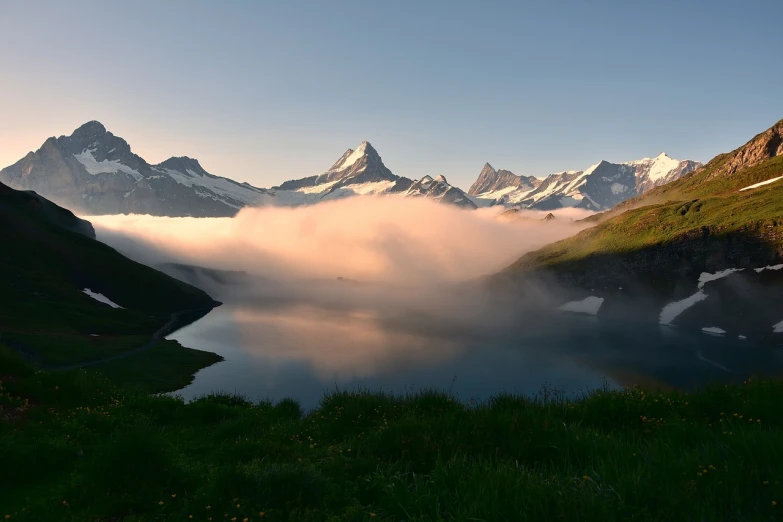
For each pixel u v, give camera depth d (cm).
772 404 1204
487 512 662
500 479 758
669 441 927
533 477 786
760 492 671
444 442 1099
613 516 624
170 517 844
